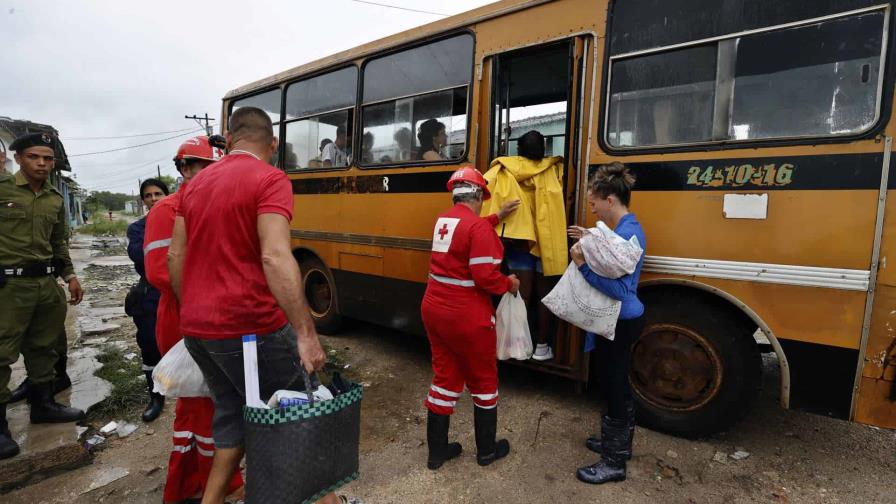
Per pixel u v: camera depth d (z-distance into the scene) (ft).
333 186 17.19
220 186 6.48
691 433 10.28
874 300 8.22
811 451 10.11
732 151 9.34
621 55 10.61
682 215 9.87
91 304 24.34
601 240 8.08
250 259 6.50
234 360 6.57
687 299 10.16
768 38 9.07
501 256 8.95
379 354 16.69
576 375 11.46
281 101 19.66
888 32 8.06
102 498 8.85
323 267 18.37
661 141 10.19
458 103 13.30
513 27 12.16
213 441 7.44
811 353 8.79
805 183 8.69
